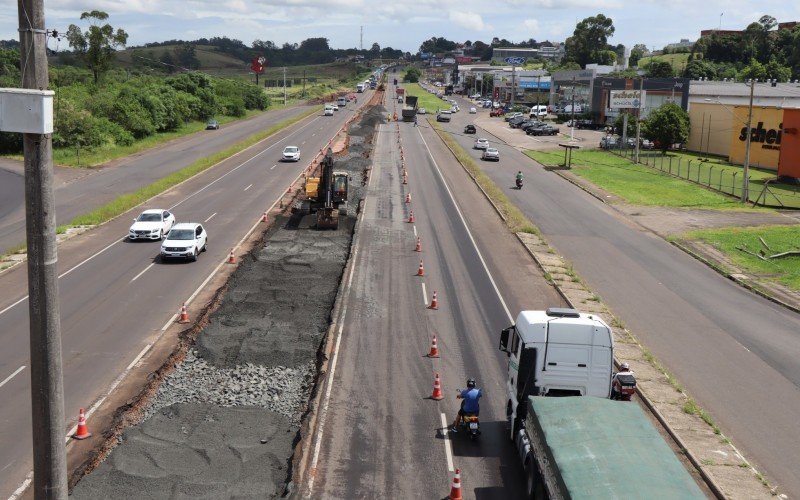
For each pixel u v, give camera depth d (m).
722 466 18.89
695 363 27.23
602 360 19.09
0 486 16.88
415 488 17.31
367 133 105.25
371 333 28.30
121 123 91.94
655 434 15.07
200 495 16.22
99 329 27.98
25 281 34.47
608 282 38.41
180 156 80.81
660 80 116.00
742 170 80.38
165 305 31.06
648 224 53.69
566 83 158.38
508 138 112.75
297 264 37.88
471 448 19.45
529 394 19.11
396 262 39.47
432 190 63.00
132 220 49.22
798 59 188.88
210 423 19.84
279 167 73.50
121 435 19.08
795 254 45.00
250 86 154.12
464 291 34.69
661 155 93.69
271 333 27.36
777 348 29.33
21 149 77.44
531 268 39.75
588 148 100.56
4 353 25.30
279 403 21.56
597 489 12.81
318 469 17.94
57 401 8.76
